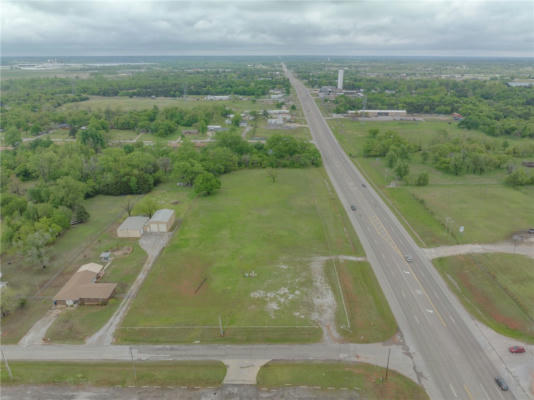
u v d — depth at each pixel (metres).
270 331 73.56
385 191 147.75
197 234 114.00
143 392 60.97
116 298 84.44
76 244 109.25
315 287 87.25
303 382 62.03
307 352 68.31
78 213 123.06
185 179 158.38
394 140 198.38
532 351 67.88
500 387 60.38
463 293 85.12
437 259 98.38
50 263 99.19
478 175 165.75
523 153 188.25
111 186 148.12
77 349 70.06
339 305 80.69
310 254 101.62
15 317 78.81
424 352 68.06
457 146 185.88
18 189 144.62
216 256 101.25
